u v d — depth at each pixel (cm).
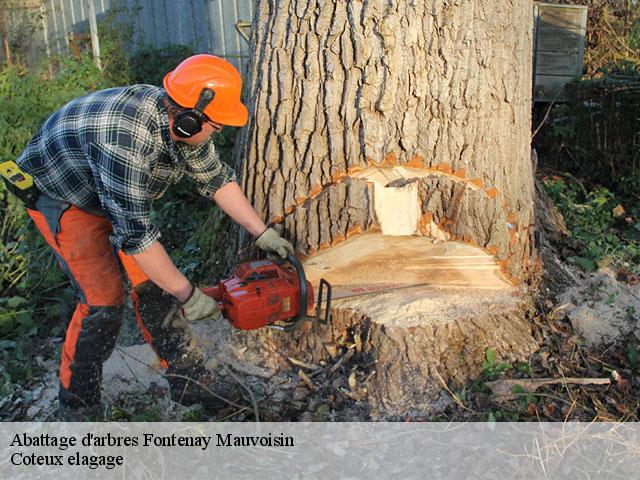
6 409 300
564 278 345
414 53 282
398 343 281
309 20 285
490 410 270
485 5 292
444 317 290
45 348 348
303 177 289
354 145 284
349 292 295
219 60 232
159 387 298
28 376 320
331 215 279
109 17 897
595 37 852
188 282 243
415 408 275
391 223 273
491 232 291
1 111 530
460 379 284
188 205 520
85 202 247
